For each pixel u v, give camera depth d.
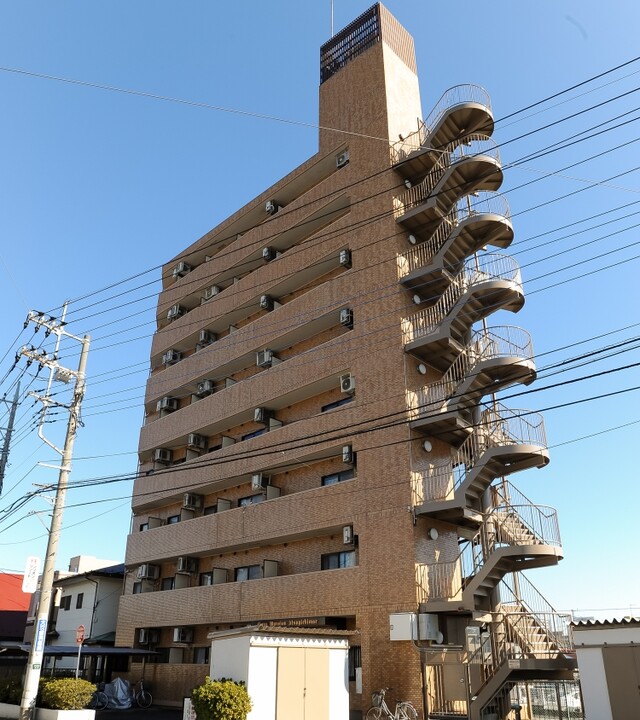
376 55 32.12
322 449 27.09
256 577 29.48
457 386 23.31
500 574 21.16
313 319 29.97
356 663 23.09
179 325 40.81
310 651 19.97
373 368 26.27
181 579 32.84
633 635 16.67
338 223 30.52
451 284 26.16
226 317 36.91
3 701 22.25
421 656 20.80
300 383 29.45
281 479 30.16
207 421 34.75
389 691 21.12
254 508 29.28
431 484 24.12
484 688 19.06
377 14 33.34
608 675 16.73
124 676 33.47
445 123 27.67
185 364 38.50
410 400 24.69
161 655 32.97
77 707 20.88
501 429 22.56
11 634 49.53
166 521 36.94
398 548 22.77
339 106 33.09
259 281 34.69
